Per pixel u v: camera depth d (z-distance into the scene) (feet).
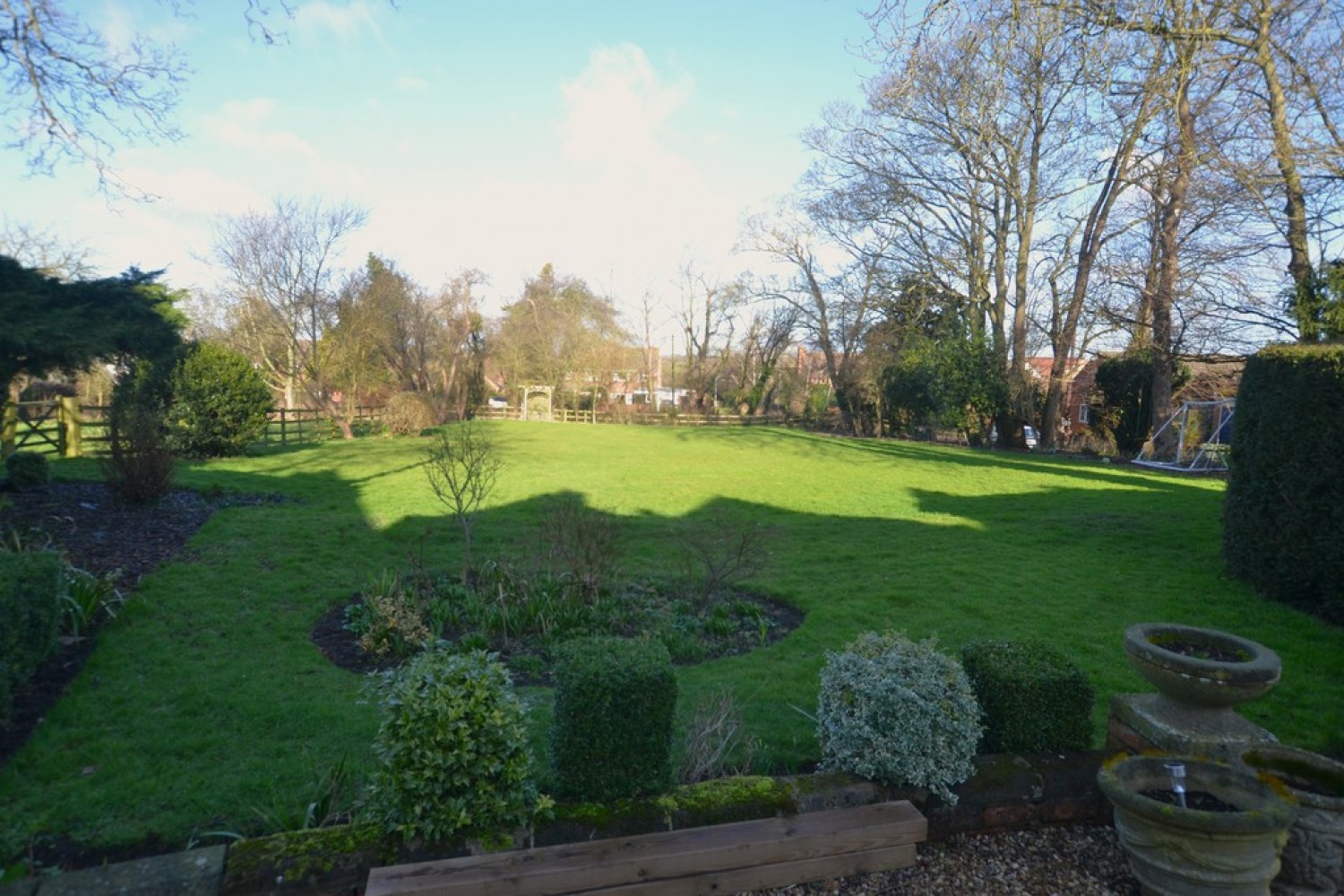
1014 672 12.18
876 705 11.12
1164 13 27.40
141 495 33.55
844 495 47.91
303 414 90.58
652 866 9.25
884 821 10.30
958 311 89.71
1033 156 69.87
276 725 14.29
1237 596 23.67
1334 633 20.18
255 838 9.88
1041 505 43.39
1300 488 21.98
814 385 135.03
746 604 22.76
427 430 85.51
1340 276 34.40
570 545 23.90
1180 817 8.73
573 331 136.15
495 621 20.33
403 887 8.50
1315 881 9.37
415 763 9.46
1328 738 14.61
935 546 31.94
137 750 13.28
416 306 106.42
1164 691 11.43
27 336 30.91
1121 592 24.38
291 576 23.98
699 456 70.23
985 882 10.14
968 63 26.13
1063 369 80.23
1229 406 64.03
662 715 10.44
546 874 8.86
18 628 13.34
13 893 8.42
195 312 105.81
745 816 10.26
